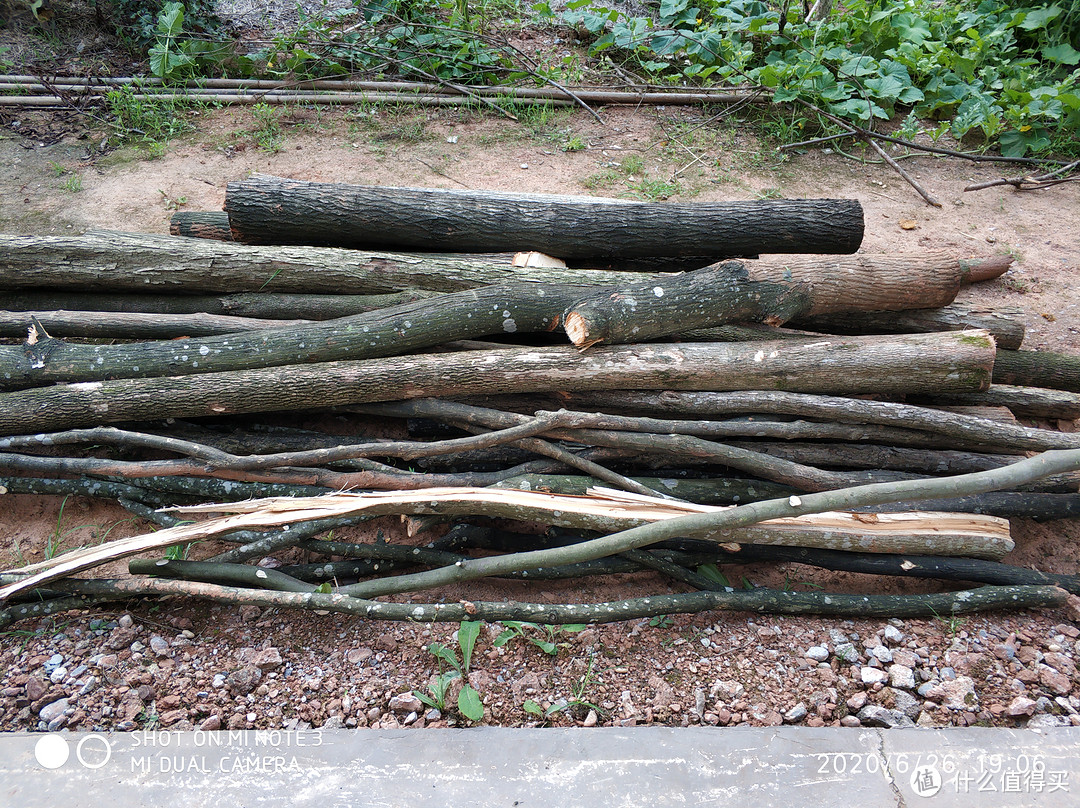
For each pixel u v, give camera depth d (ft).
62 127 19.75
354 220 13.01
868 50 22.85
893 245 16.92
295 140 19.86
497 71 23.06
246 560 10.11
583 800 7.76
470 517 11.06
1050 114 19.92
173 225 14.08
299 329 11.22
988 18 23.95
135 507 10.93
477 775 7.98
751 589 10.38
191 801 7.72
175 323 11.98
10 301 12.53
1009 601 10.23
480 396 11.40
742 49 22.49
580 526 10.02
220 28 22.79
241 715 8.75
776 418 11.29
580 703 8.91
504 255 13.56
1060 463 8.22
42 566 9.66
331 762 8.11
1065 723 8.93
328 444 11.28
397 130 20.56
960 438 11.00
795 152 20.74
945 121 22.27
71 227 16.02
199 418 11.70
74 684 9.03
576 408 11.41
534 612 9.50
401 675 9.25
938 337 11.15
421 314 11.10
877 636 10.01
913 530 10.36
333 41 22.52
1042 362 12.78
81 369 11.15
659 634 9.93
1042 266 16.52
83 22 22.85
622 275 12.74
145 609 10.12
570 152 20.03
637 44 23.02
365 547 10.30
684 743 8.37
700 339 12.09
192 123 20.31
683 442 10.53
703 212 13.43
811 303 11.73
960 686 9.24
